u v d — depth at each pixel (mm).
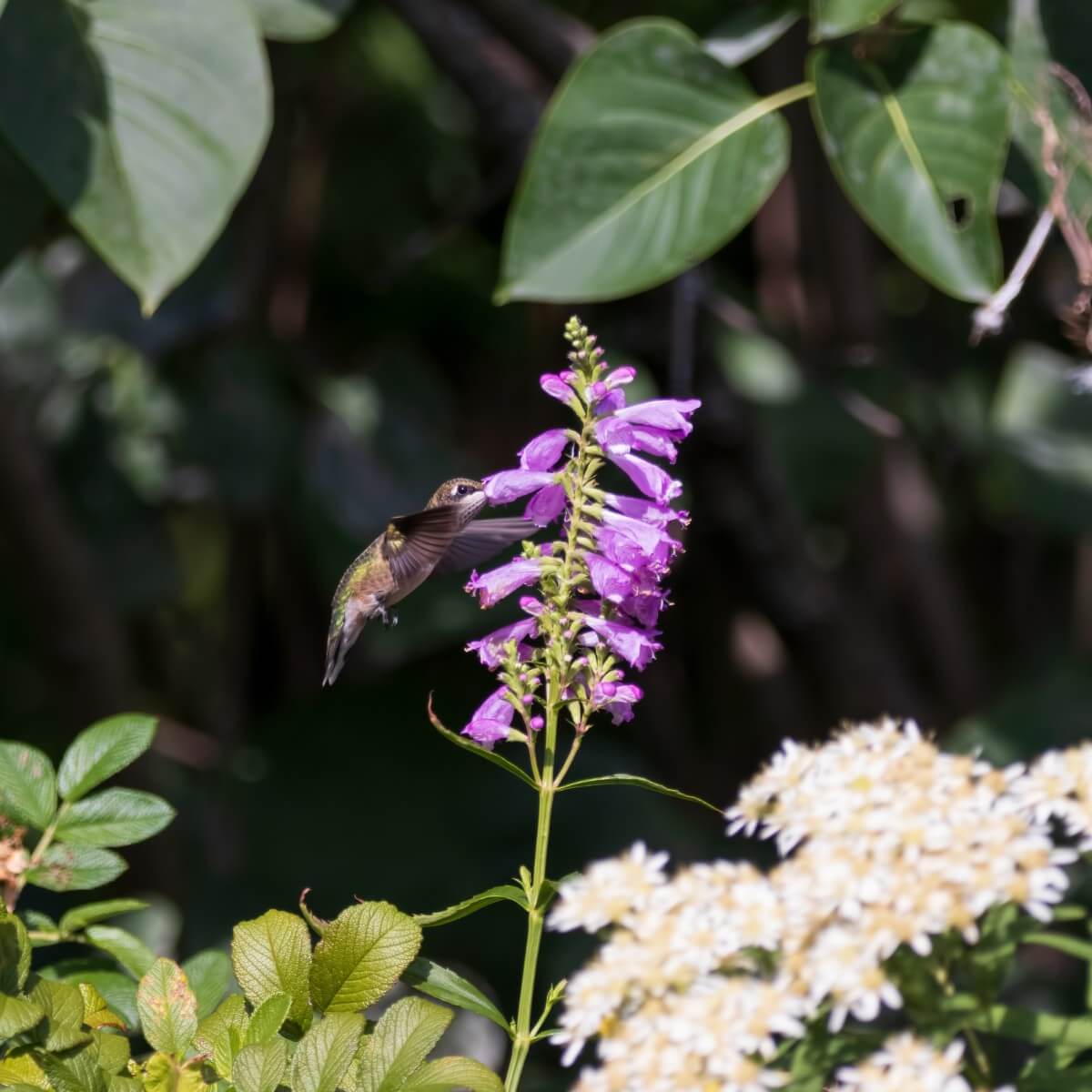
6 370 2975
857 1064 1640
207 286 3090
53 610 2654
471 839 3129
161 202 1801
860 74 1861
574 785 1668
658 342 3105
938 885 1621
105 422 3088
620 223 1872
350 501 3148
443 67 2771
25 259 3016
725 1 3121
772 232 3107
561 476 1675
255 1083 1603
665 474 1676
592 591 1682
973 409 3338
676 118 1876
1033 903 1617
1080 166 1906
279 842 3094
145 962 1688
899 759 1656
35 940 1688
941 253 1852
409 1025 1625
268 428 3133
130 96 1806
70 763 1696
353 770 3182
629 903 1645
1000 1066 2359
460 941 3037
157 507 3164
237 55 1813
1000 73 1847
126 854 2883
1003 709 3146
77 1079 1611
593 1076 1627
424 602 3025
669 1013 1629
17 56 1800
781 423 2934
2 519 2535
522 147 2750
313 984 1643
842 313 2947
